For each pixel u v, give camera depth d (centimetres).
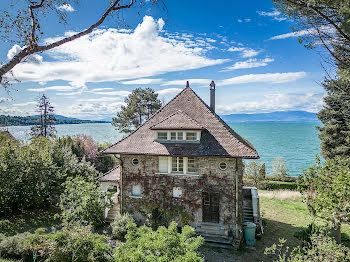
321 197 1131
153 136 1728
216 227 1498
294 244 1521
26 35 698
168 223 1589
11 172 1745
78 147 3606
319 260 862
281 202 2492
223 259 1320
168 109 1884
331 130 3130
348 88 1130
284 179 3481
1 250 1125
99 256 1005
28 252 1115
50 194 1952
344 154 2983
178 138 1648
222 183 1509
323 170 1263
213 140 1589
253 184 3234
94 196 1597
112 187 2720
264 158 7350
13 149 1834
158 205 1627
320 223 1805
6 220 1648
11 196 1734
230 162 1497
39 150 2117
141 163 1672
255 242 1512
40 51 724
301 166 6209
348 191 1030
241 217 1494
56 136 3659
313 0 963
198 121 1738
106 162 3581
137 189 1692
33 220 1736
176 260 730
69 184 1647
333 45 1073
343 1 931
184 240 898
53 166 2011
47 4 742
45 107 5559
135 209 1683
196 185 1555
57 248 1025
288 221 1939
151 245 798
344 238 1545
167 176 1612
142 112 5206
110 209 1866
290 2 1076
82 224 1523
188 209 1566
